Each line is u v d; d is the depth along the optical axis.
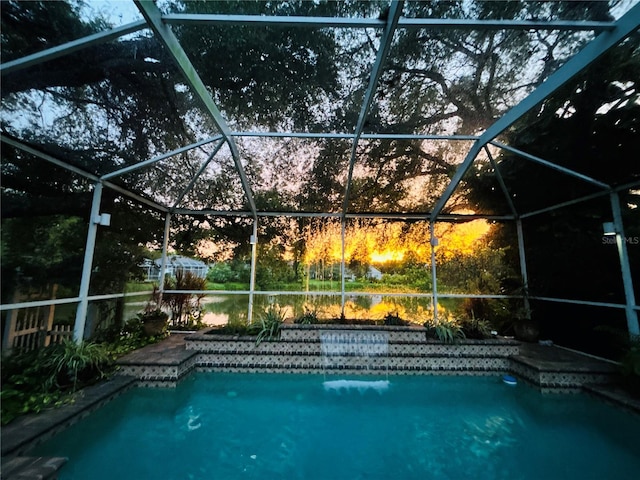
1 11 2.37
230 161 5.38
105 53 2.86
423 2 2.69
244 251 7.17
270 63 3.39
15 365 3.64
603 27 2.71
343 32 2.99
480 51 3.12
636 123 3.62
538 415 4.25
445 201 6.43
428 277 7.13
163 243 7.02
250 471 3.22
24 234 3.82
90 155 4.23
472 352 5.64
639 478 3.00
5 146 3.49
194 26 2.89
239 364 5.56
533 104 3.67
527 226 7.02
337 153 5.16
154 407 4.38
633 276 4.81
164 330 6.49
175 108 3.87
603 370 4.62
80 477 2.96
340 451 3.59
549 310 6.42
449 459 3.44
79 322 4.58
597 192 5.24
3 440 2.68
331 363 5.61
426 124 4.40
